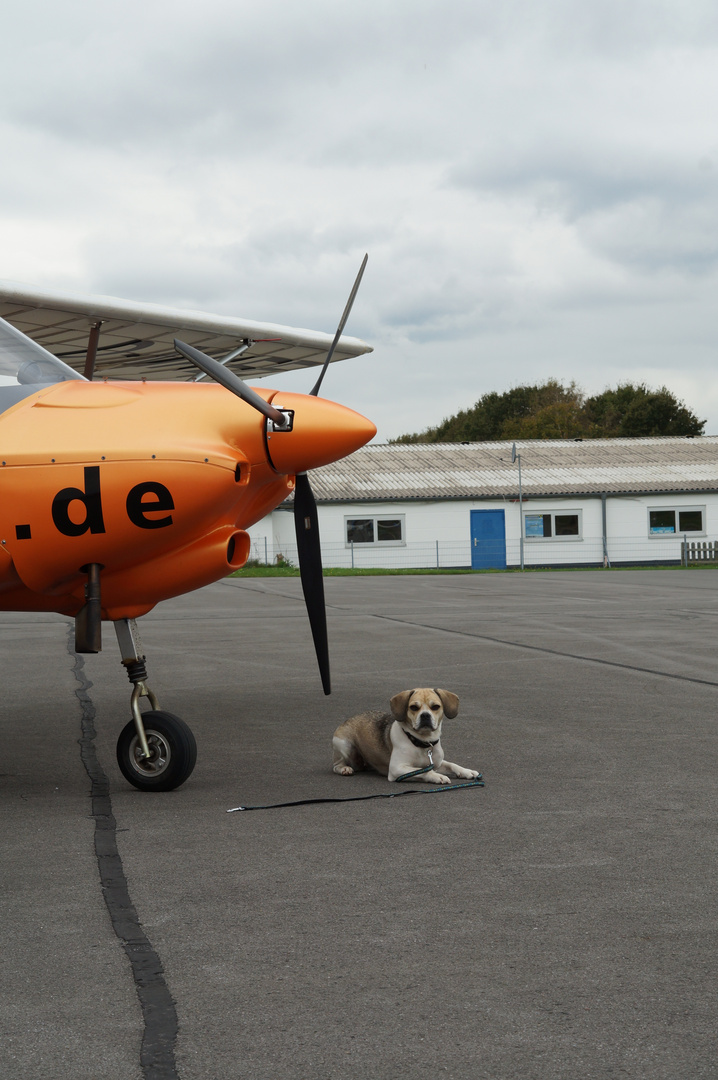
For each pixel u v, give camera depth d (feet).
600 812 14.90
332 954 9.71
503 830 14.06
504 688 27.27
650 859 12.59
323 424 16.76
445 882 11.82
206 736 21.53
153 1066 7.61
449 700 17.58
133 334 31.65
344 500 106.42
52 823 14.87
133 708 17.13
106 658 35.29
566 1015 8.34
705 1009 8.42
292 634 42.29
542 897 11.23
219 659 34.47
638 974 9.13
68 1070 7.55
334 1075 7.45
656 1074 7.39
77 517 16.48
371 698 26.23
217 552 17.47
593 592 67.10
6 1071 7.54
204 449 16.47
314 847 13.38
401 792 16.40
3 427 16.99
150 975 9.28
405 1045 7.88
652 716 23.00
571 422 253.85
